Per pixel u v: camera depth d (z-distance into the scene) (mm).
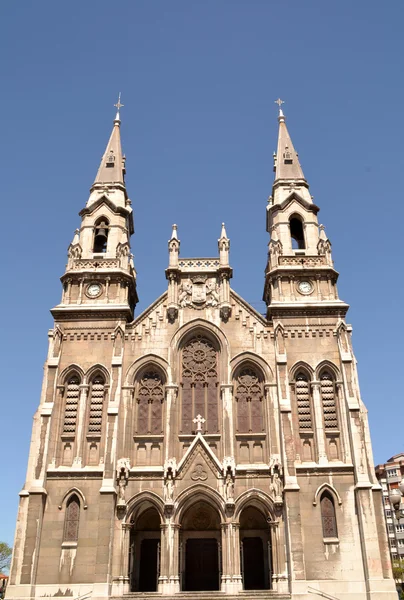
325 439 45625
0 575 113875
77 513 43344
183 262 52656
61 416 46875
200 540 45688
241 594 39469
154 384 48344
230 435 45406
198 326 49844
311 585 40375
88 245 54719
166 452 44906
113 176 59125
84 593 40562
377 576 40125
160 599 39125
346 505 42969
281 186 58031
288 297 51094
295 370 48000
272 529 42594
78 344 49344
